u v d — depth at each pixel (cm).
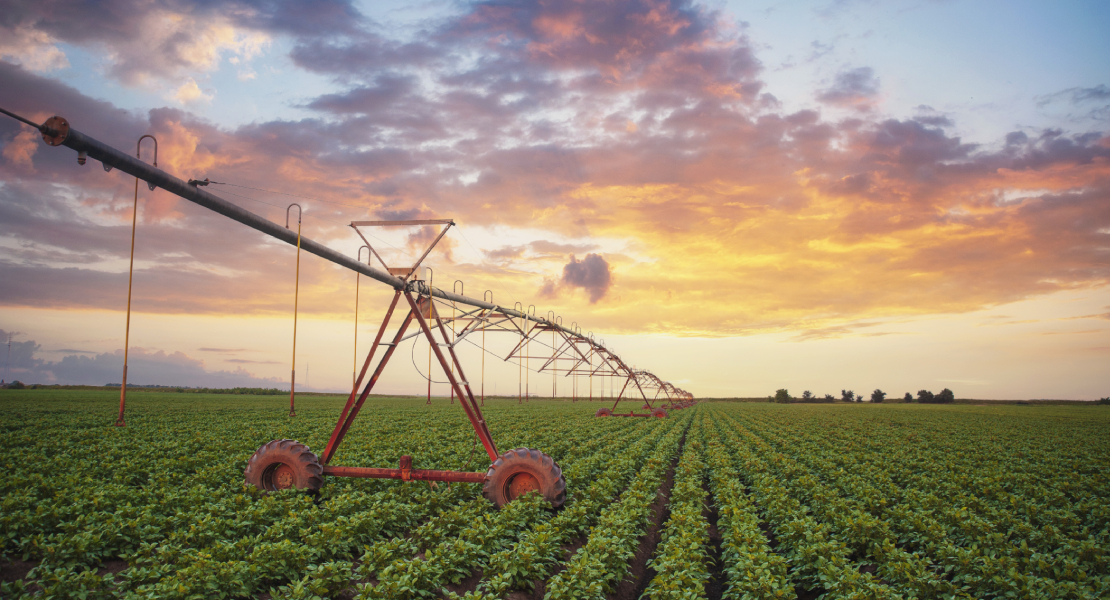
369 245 1563
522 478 1395
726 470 2036
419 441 2684
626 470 1989
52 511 1088
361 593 798
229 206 1069
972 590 926
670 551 1036
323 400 11206
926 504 1459
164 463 1808
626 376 5394
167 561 903
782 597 843
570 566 894
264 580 898
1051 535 1163
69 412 4928
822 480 2006
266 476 1472
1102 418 7575
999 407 14450
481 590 913
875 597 822
